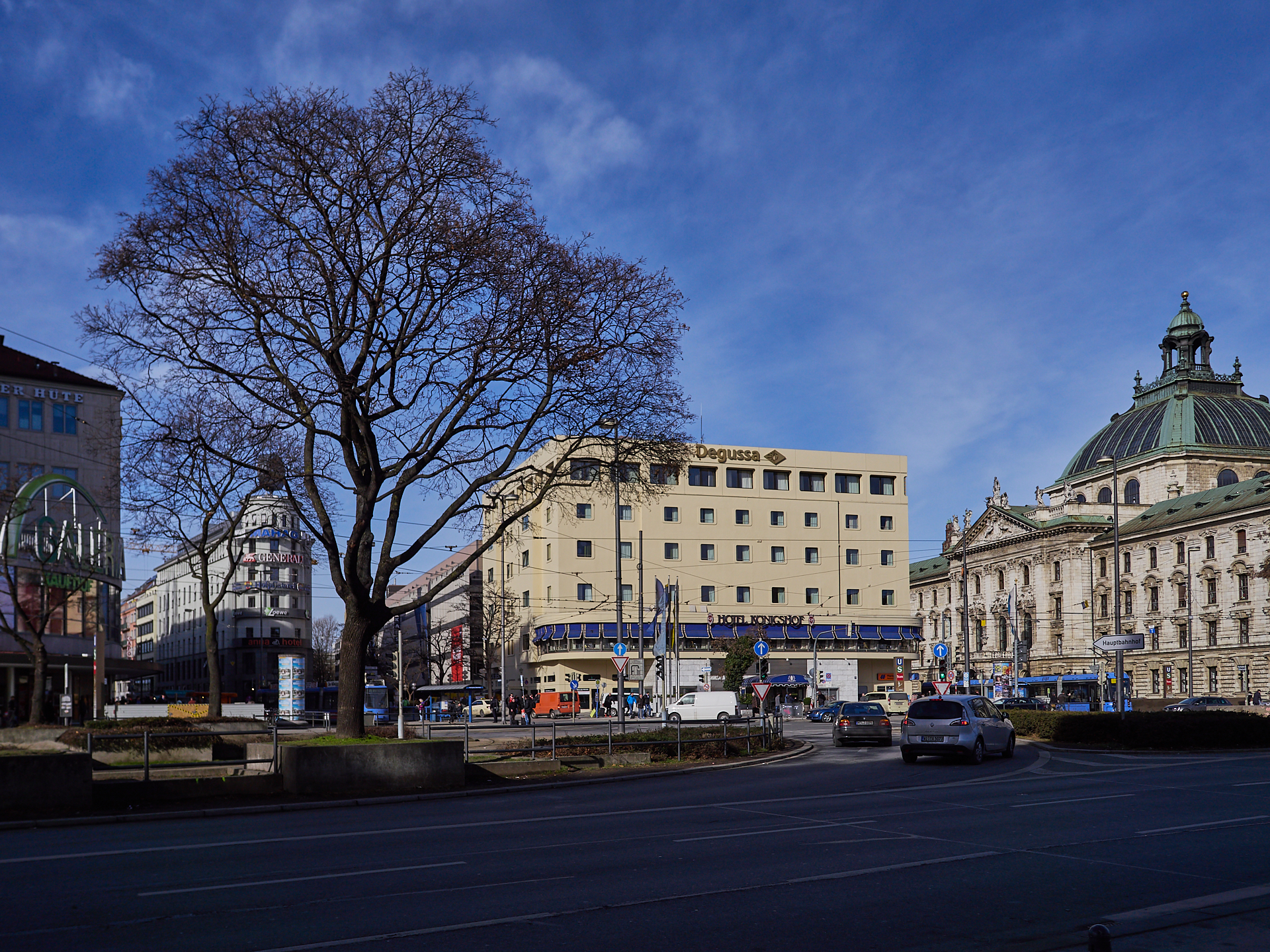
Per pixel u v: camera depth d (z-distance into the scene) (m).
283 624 109.69
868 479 96.00
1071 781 22.77
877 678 93.06
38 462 58.22
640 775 25.34
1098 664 95.81
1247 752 33.81
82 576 51.47
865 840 13.62
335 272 22.84
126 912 9.22
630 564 87.88
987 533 121.56
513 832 14.65
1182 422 111.69
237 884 10.54
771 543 91.88
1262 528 85.69
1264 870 11.46
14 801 17.41
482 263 22.42
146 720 34.53
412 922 8.86
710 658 87.62
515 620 94.62
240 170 22.08
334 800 19.77
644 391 25.00
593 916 9.09
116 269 22.02
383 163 22.28
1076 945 8.10
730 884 10.56
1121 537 101.75
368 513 23.02
